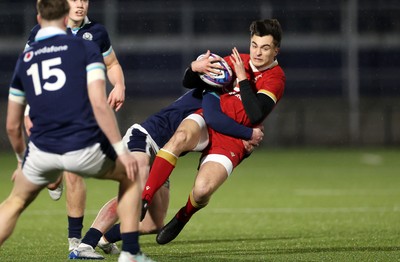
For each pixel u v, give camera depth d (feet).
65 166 57.98
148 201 73.51
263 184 177.78
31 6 272.72
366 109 282.97
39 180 59.31
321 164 229.66
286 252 81.20
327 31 282.56
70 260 72.79
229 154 76.28
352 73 280.31
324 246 86.79
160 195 78.74
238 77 75.61
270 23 76.54
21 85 59.36
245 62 78.84
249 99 74.95
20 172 59.62
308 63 284.20
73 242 79.15
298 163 234.17
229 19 280.31
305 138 284.82
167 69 279.69
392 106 283.18
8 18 276.82
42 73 57.82
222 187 171.83
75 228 79.15
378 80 284.41
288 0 281.13
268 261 73.46
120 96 80.74
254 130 76.89
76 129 57.26
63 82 57.41
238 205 138.10
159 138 79.25
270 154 266.36
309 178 191.62
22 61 58.90
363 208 132.26
